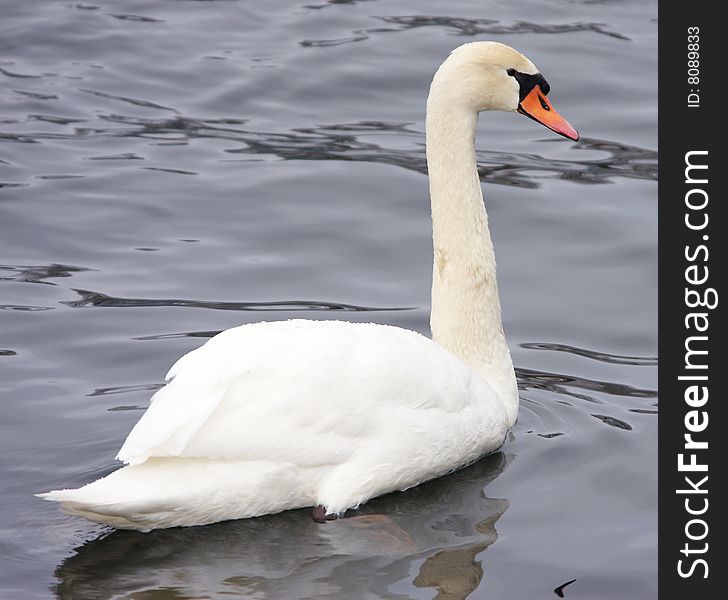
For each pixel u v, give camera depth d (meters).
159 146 19.70
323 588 9.99
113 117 20.62
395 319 15.16
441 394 11.65
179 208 17.91
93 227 17.31
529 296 15.88
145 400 13.15
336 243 17.09
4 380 13.49
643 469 12.07
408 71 22.08
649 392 13.65
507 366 12.98
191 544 10.58
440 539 10.82
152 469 10.53
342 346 11.27
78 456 11.98
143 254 16.66
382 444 11.25
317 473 11.06
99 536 10.69
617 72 21.91
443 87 12.72
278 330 11.23
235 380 10.77
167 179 18.67
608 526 11.08
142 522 10.55
